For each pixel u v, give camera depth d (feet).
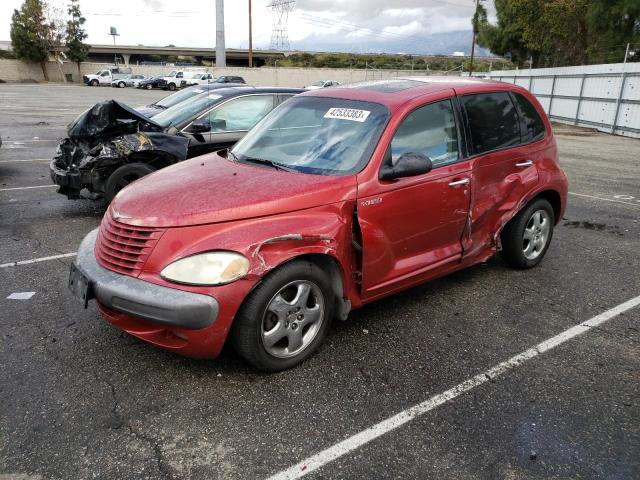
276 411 9.69
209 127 22.71
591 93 66.69
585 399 10.23
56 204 24.44
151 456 8.54
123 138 21.40
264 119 15.17
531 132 16.01
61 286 15.02
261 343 10.32
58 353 11.46
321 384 10.53
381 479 8.14
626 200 27.45
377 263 11.93
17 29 189.57
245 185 11.10
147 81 153.99
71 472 8.16
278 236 10.11
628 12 83.46
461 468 8.39
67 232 20.13
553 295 15.05
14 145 42.09
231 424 9.32
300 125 13.74
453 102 13.83
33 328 12.54
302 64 260.42
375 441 8.96
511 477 8.22
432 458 8.59
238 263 9.70
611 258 18.26
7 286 14.96
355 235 11.59
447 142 13.47
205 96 25.22
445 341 12.35
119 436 8.97
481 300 14.64
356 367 11.16
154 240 9.96
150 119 23.80
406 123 12.59
